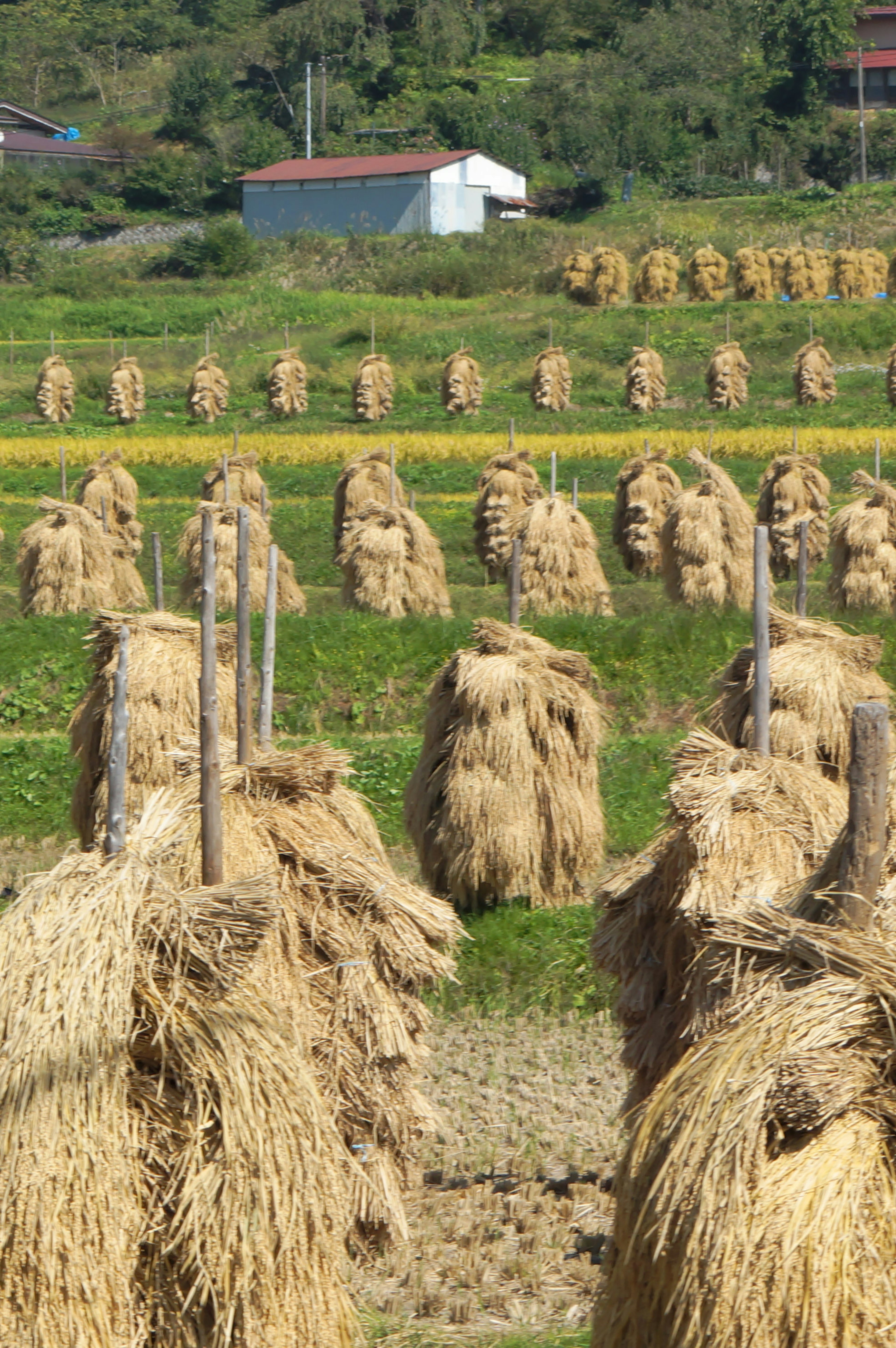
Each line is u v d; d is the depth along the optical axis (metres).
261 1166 9.57
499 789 24.95
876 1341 8.34
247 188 185.00
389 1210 13.52
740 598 50.16
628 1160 9.54
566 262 143.12
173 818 11.54
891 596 47.81
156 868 10.70
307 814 14.34
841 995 9.14
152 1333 9.60
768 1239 8.51
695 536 50.00
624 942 14.74
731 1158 8.73
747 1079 8.94
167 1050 9.90
